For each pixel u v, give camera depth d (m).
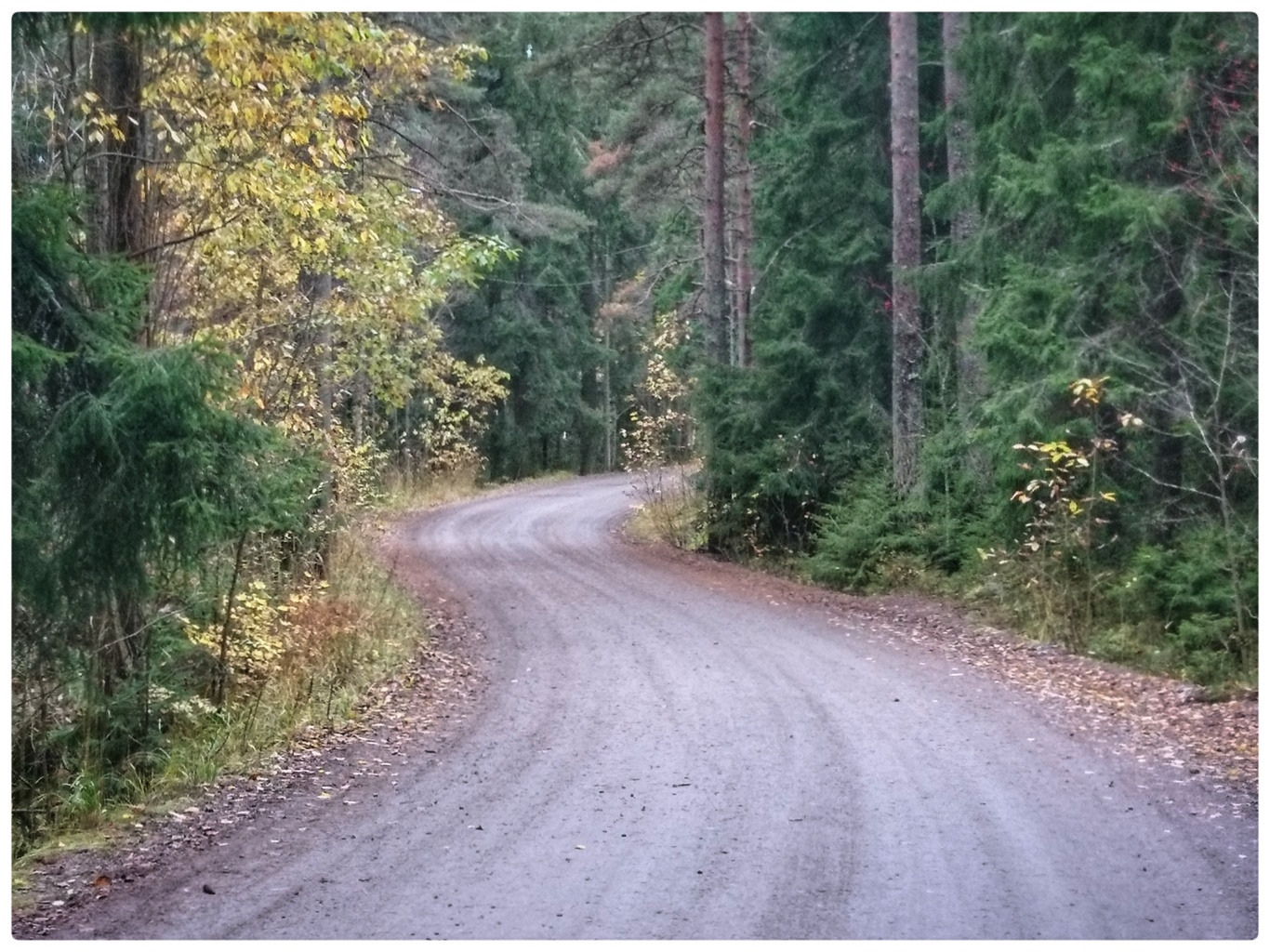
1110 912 5.38
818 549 20.83
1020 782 7.62
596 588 18.64
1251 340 11.95
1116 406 12.41
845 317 22.23
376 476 23.23
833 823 6.81
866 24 21.02
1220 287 12.09
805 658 12.61
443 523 28.73
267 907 5.52
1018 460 13.93
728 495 23.39
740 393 22.81
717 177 23.67
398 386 16.59
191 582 10.52
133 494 7.16
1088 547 13.52
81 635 8.40
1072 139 14.12
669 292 28.55
